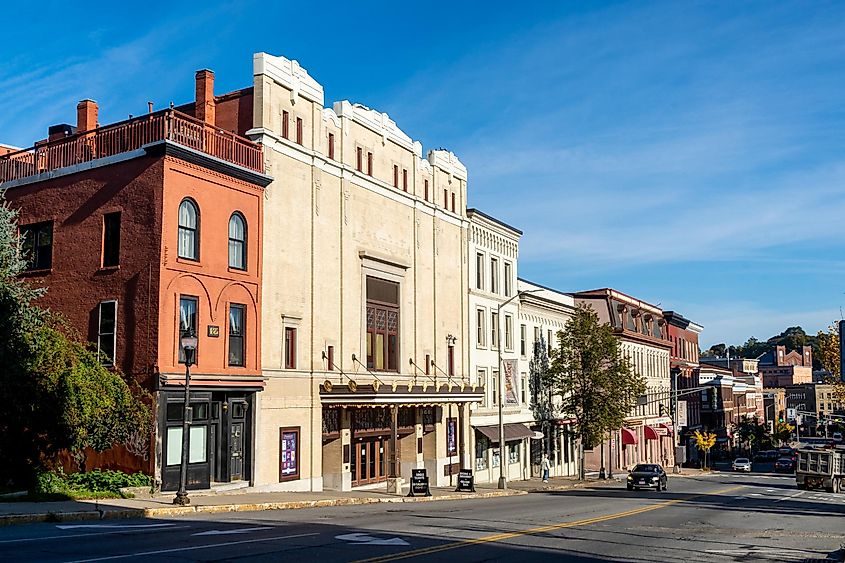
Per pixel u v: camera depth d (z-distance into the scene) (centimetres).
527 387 5797
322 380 3575
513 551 1680
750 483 6106
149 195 2877
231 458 3097
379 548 1620
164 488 2762
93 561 1320
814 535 2281
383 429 4081
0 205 3041
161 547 1522
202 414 2950
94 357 2820
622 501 3516
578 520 2442
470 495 3897
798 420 17012
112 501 2434
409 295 4394
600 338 5694
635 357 8219
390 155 4300
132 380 2812
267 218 3322
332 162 3750
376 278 4109
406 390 3931
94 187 3020
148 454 2753
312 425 3506
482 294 5200
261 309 3244
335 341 3712
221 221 3080
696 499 3834
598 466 7238
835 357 7031
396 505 3091
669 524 2458
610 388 5653
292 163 3500
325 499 3014
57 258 3073
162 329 2809
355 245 3909
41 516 2005
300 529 1934
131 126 3064
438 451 4531
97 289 2948
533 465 5869
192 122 3039
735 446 12544
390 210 4253
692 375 10694
